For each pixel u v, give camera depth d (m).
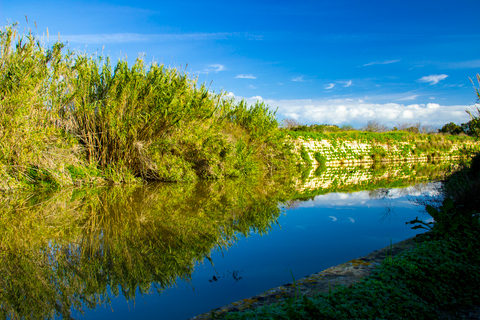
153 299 3.52
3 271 4.18
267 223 6.79
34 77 9.36
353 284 3.39
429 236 4.82
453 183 7.97
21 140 9.34
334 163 25.00
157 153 12.16
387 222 6.85
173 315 3.21
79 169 10.83
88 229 6.10
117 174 11.59
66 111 10.88
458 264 3.78
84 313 3.24
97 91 11.58
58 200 8.47
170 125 12.04
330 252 4.98
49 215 7.02
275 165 19.27
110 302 3.46
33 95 9.38
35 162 9.80
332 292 3.11
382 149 27.30
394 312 2.86
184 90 12.11
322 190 11.64
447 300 3.25
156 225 6.46
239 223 6.76
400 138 28.48
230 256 4.82
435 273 3.57
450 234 4.67
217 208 8.20
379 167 22.44
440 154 29.22
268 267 4.38
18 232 5.81
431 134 31.58
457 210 5.53
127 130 11.66
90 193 9.63
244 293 3.65
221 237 5.77
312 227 6.47
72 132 11.21
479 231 4.72
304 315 2.59
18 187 9.46
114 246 5.20
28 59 9.34
